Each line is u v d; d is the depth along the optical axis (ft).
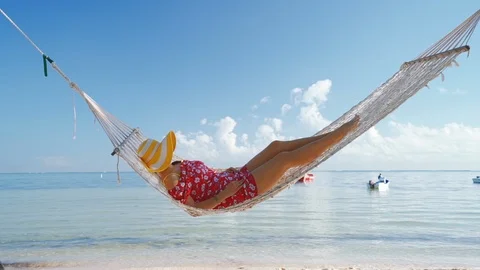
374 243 36.37
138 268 27.07
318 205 75.31
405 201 83.61
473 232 42.55
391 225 47.93
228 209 12.87
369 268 26.68
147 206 73.82
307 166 13.42
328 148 13.29
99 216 57.72
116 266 27.94
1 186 170.81
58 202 83.10
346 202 81.56
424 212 62.13
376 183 120.98
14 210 66.13
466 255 31.14
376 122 13.46
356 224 48.85
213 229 45.01
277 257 30.55
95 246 35.81
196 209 12.76
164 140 13.05
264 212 62.85
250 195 13.04
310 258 30.25
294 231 43.50
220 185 13.02
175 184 12.89
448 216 56.70
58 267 27.94
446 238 38.99
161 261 29.53
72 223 50.47
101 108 15.52
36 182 226.99
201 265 27.99
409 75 15.80
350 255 31.27
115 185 176.76
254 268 26.78
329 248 34.12
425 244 35.88
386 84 17.01
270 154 13.48
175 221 52.03
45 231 44.24
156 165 12.75
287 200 86.99
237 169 14.21
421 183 190.39
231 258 30.40
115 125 15.58
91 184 190.60
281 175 13.15
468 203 78.33
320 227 46.50
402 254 31.60
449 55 13.71
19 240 38.93
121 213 61.77
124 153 14.75
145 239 38.99
